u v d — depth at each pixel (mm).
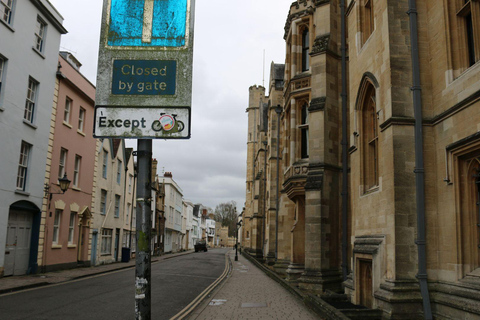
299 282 13984
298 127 17844
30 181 17875
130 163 34812
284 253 21141
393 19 8836
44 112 19047
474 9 7352
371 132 10758
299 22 18594
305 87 17766
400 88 8547
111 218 28891
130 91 4941
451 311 7176
